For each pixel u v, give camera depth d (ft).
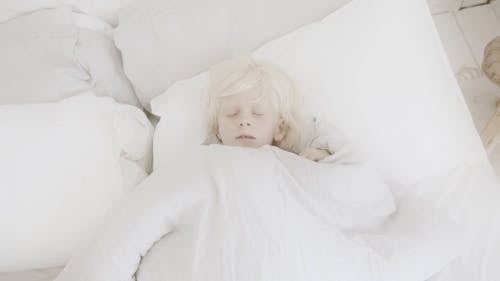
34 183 2.67
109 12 3.90
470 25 5.15
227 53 3.41
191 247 2.22
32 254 2.56
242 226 2.20
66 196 2.69
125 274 2.31
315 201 2.39
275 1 3.39
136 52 3.48
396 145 2.78
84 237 2.63
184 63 3.44
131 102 3.66
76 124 2.97
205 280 2.10
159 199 2.34
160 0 3.56
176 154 3.07
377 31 2.98
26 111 2.98
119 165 2.95
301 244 2.18
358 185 2.44
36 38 3.42
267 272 2.08
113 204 2.75
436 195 2.75
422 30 2.98
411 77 2.86
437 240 2.42
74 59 3.38
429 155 2.78
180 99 3.23
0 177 2.63
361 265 2.24
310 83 3.00
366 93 2.86
